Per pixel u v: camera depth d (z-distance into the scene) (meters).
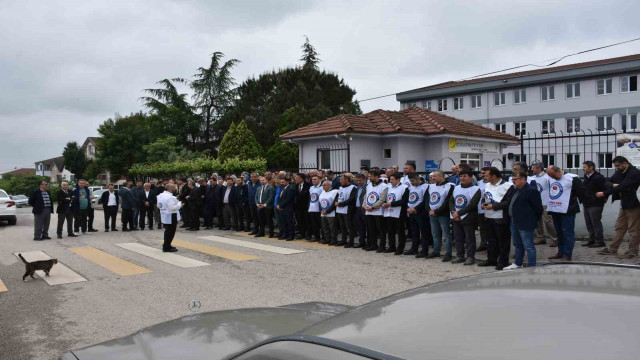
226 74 40.47
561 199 8.20
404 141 17.08
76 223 15.09
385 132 16.83
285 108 40.66
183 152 35.47
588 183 9.48
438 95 43.34
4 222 20.83
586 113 35.22
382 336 1.35
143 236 14.02
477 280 1.72
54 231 16.25
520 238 7.51
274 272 7.99
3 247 12.07
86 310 5.96
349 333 1.42
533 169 10.07
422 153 17.69
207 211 15.72
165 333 2.56
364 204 10.15
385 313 1.54
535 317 1.27
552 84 36.97
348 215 10.65
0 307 6.21
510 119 39.22
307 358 1.38
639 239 8.36
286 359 1.42
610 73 33.94
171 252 10.41
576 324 1.19
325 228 11.31
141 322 5.42
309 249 10.53
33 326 5.38
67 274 8.21
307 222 12.18
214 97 40.38
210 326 2.63
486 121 40.62
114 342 2.50
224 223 15.36
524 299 1.40
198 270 8.28
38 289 7.14
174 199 10.48
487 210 8.03
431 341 1.25
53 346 4.73
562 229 8.27
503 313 1.33
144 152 39.31
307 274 7.78
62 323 5.46
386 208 9.68
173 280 7.51
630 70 32.91
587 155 23.08
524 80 37.88
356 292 6.55
